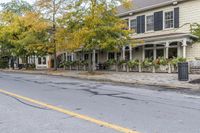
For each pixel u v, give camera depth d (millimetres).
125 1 21734
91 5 20844
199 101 8938
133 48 26656
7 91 11617
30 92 11258
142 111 7227
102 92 11289
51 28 27609
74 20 21734
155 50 24562
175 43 22797
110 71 25516
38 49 28562
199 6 21359
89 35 20031
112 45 20469
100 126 5656
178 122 6004
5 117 6605
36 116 6656
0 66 44812
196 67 20016
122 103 8508
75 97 9812
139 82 15016
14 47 34969
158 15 24422
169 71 21156
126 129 5406
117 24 20906
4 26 34375
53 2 27375
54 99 9328
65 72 25953
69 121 6121
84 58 34156
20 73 28125
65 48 23906
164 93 11023
